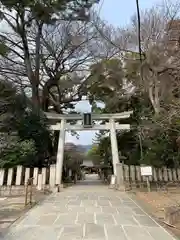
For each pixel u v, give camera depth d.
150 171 9.84
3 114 11.94
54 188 10.17
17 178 9.61
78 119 13.61
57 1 10.87
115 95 15.90
